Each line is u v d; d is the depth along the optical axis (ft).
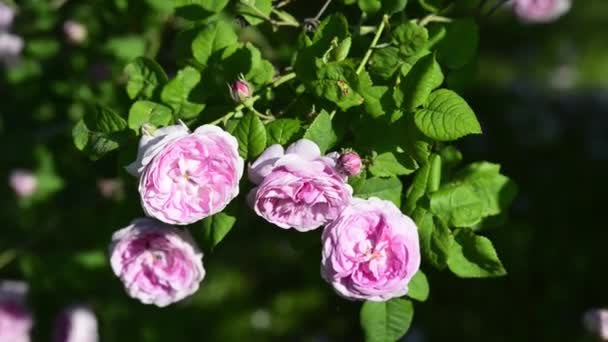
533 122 7.38
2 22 4.96
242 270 6.97
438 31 3.58
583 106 7.95
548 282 6.40
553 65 9.53
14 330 4.80
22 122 5.12
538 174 7.11
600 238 6.69
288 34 3.86
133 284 3.49
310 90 3.39
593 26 10.52
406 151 3.35
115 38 4.69
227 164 3.14
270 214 3.18
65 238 4.91
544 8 4.50
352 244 3.19
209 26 3.53
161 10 4.40
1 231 5.18
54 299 4.94
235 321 6.61
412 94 3.31
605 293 6.34
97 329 5.04
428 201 3.38
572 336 6.19
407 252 3.20
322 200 3.13
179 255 3.45
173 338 5.59
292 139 3.31
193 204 3.16
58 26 4.98
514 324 6.29
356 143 3.41
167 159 3.11
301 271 6.91
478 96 7.79
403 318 3.45
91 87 4.86
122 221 3.66
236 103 3.41
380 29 3.46
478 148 6.86
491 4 7.11
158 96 3.56
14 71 4.98
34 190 4.95
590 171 7.20
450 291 6.40
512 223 6.56
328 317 6.71
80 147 3.47
